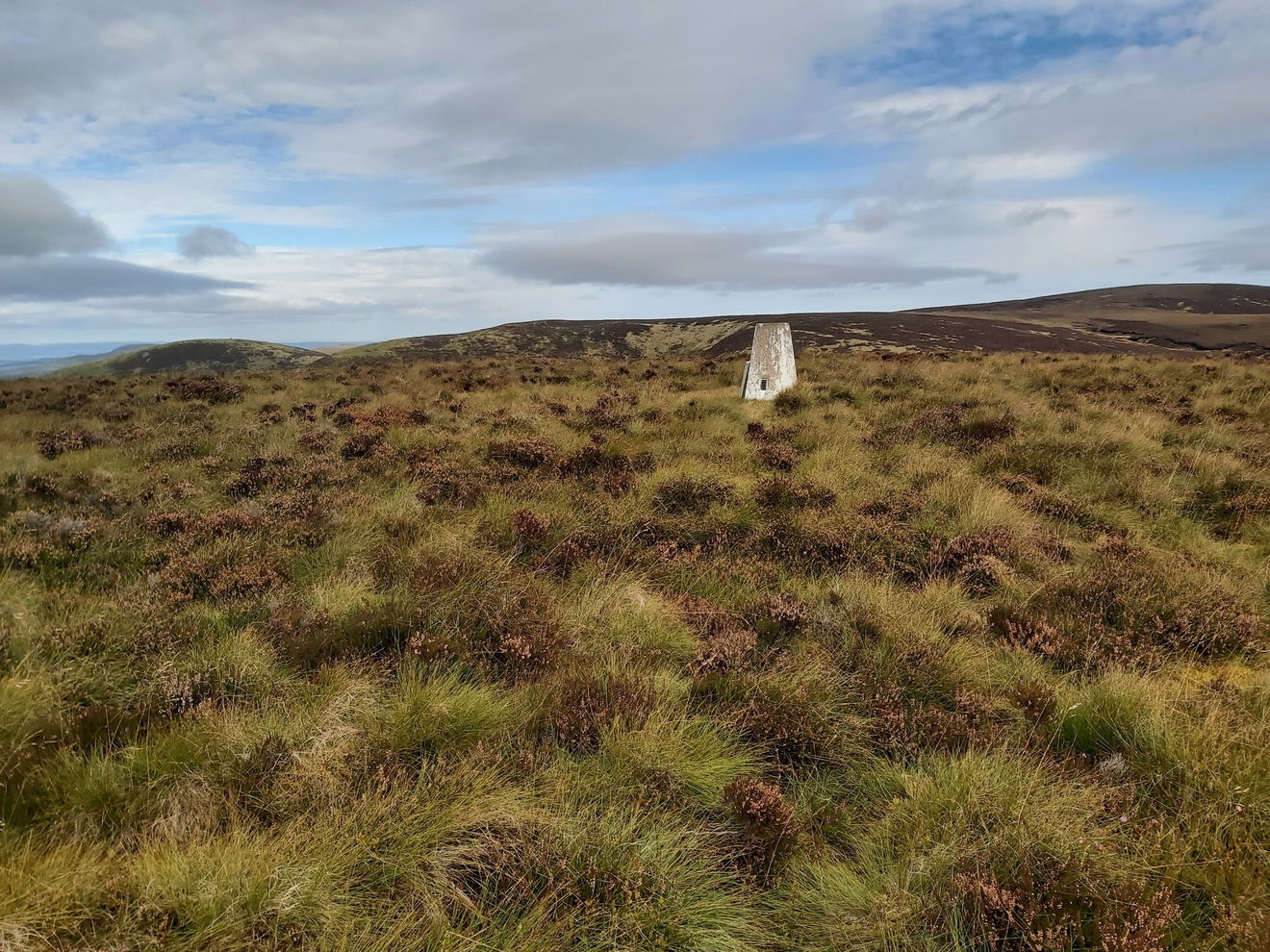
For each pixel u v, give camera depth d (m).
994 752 3.67
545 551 6.32
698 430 11.26
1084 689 4.22
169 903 2.46
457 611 4.88
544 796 3.26
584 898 2.78
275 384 19.03
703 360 23.95
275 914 2.53
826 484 8.19
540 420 11.64
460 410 13.62
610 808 3.16
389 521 6.63
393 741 3.50
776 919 2.87
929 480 8.43
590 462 9.04
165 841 2.79
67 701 3.66
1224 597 5.44
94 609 4.59
